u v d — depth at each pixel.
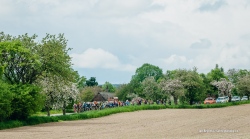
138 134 33.22
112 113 75.56
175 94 111.19
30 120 51.38
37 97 51.75
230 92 129.88
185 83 111.69
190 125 42.09
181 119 53.59
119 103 107.44
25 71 54.03
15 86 50.88
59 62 55.25
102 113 69.06
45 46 54.72
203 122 46.12
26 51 51.34
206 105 100.56
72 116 59.81
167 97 121.75
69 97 69.75
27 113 50.41
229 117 54.34
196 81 113.62
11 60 52.78
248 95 135.38
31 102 50.59
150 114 70.81
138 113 75.31
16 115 50.09
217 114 63.62
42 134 35.34
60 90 61.34
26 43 54.81
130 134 33.44
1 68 50.00
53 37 56.41
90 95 159.50
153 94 121.75
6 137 32.69
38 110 52.16
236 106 102.31
